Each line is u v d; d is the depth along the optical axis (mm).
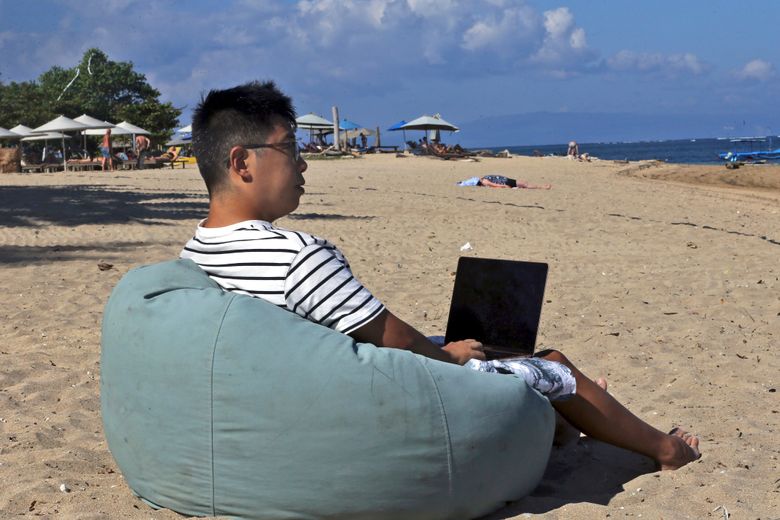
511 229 14117
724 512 3357
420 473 3100
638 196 22203
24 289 8344
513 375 3420
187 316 3143
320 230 13695
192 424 3123
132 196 19766
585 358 6133
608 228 14258
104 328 3420
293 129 3391
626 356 6117
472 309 3852
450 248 11805
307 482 3053
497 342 3801
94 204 17281
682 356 6105
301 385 3021
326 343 3082
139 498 3486
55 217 14664
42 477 3863
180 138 59812
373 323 3236
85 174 30625
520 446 3340
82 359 6008
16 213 15258
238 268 3260
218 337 3072
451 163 38094
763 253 11305
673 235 13344
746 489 3617
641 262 10547
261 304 3145
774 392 5270
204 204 17922
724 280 9141
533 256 11055
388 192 22078
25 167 35281
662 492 3619
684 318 7309
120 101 83812
